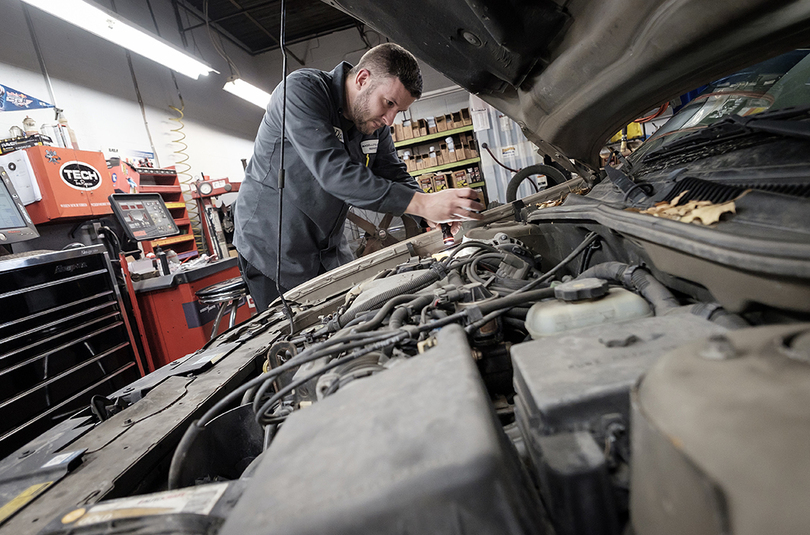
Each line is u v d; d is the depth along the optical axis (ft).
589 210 2.85
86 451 2.18
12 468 2.15
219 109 18.83
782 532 0.68
